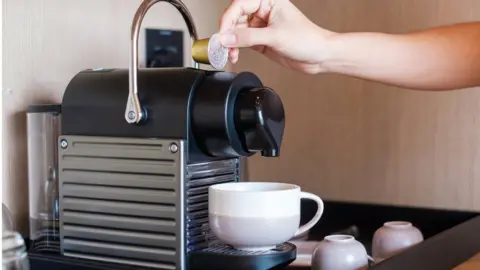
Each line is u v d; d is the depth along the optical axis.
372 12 1.41
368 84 1.42
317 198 0.85
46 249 0.91
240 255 0.76
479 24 1.08
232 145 0.79
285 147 1.51
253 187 0.83
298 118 1.49
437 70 1.05
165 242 0.79
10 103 0.96
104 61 1.12
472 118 1.32
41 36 1.00
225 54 0.84
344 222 1.40
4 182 0.95
